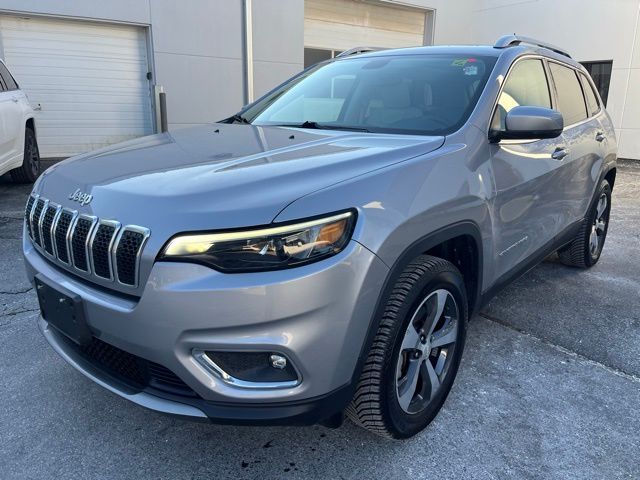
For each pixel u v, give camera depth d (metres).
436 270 2.30
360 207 1.96
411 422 2.37
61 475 2.22
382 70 3.39
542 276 4.68
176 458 2.33
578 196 4.06
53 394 2.77
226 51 12.16
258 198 1.88
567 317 3.83
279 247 1.80
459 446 2.43
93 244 2.01
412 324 2.26
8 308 3.81
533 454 2.38
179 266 1.81
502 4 15.68
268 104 3.63
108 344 2.11
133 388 2.09
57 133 10.98
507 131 2.72
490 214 2.67
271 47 12.88
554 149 3.46
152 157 2.44
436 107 2.91
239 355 1.86
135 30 11.28
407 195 2.13
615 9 13.15
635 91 13.06
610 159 4.67
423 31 16.53
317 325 1.85
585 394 2.86
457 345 2.60
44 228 2.33
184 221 1.83
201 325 1.80
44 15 10.13
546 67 3.72
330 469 2.27
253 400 1.87
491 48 3.36
